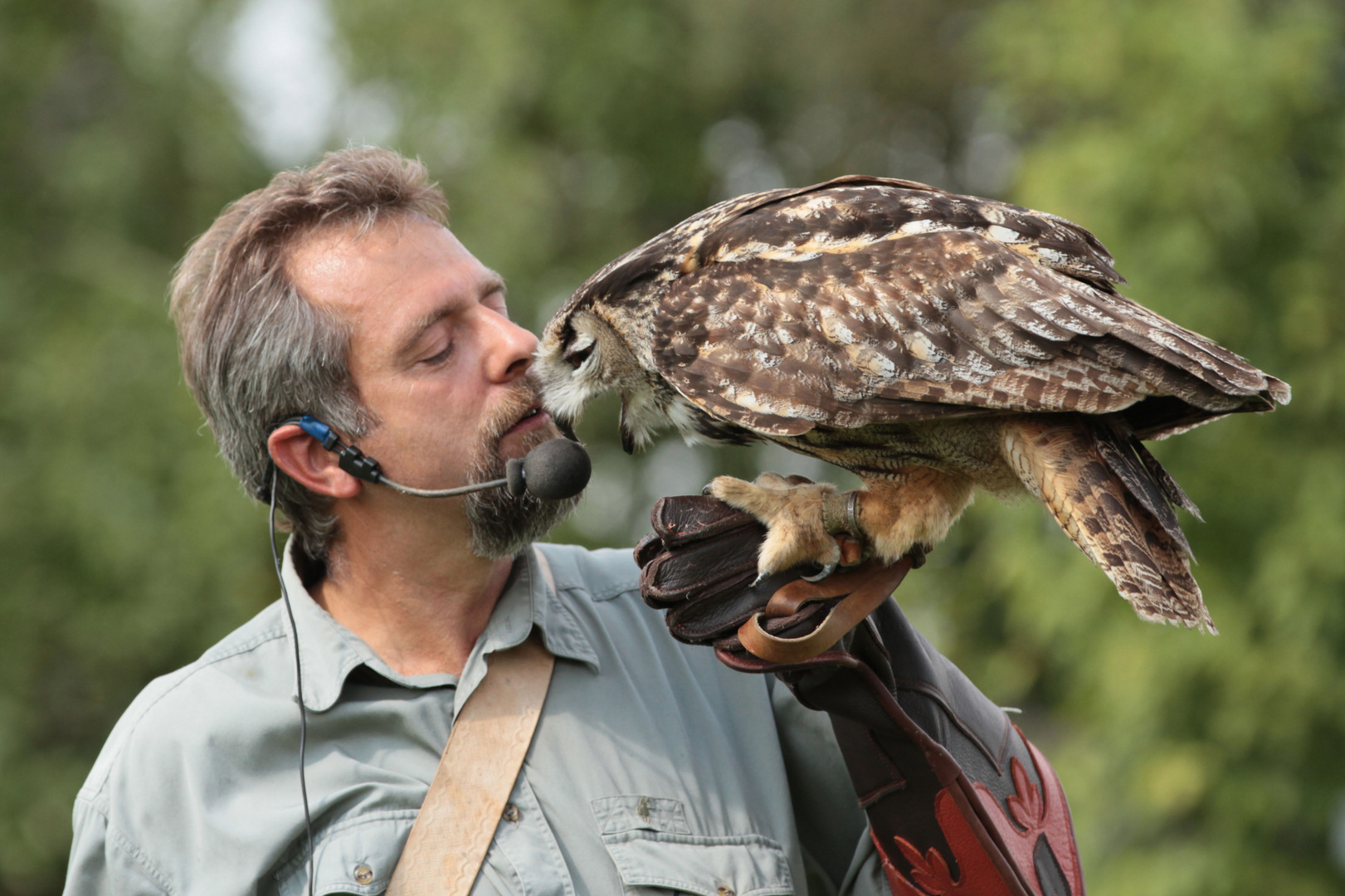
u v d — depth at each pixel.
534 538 4.76
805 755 4.95
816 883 5.04
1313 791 14.27
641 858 4.39
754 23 24.42
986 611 19.06
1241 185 14.89
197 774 4.43
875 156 26.98
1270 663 14.17
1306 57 15.23
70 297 18.83
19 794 15.92
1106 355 3.99
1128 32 15.95
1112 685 14.54
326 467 4.81
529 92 22.08
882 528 4.31
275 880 4.36
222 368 4.82
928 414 4.12
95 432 17.45
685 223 5.10
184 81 20.98
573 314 5.17
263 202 4.88
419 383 4.69
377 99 21.95
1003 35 17.38
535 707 4.59
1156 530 4.07
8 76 20.12
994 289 4.19
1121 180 15.06
